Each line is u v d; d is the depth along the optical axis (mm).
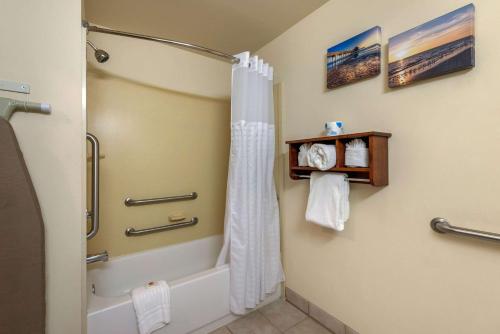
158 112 1814
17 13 840
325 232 1391
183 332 1271
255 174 1484
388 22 1076
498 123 782
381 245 1122
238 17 1502
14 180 803
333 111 1325
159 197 1837
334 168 1153
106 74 1604
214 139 2102
